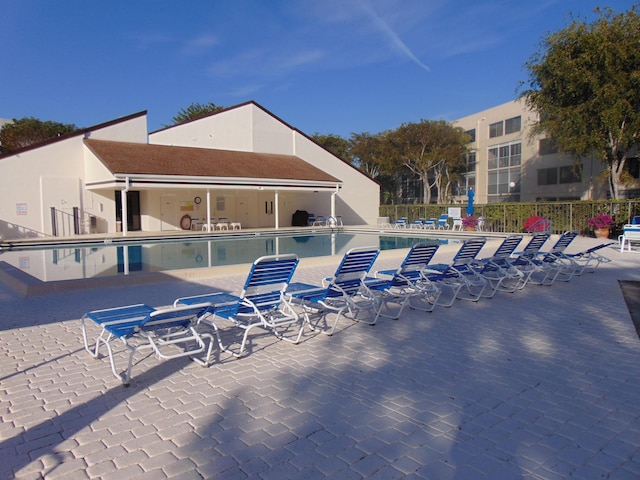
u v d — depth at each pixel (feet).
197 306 15.05
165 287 29.37
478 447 10.21
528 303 24.67
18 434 10.85
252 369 15.19
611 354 16.43
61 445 10.34
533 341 18.02
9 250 59.52
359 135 173.88
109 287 29.22
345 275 19.76
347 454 9.91
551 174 128.47
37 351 16.99
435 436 10.70
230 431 10.96
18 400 12.78
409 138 152.76
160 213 85.66
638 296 26.16
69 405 12.44
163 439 10.58
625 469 9.34
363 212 119.34
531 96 87.61
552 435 10.74
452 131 152.87
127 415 11.82
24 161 71.56
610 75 75.00
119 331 14.11
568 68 77.30
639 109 76.84
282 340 18.40
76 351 16.99
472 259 26.48
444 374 14.65
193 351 15.49
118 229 81.56
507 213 81.82
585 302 24.77
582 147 80.48
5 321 21.08
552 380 14.10
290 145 108.58
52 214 73.51
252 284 17.02
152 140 115.85
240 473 9.19
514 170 142.72
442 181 163.73
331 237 81.41
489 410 12.07
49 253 56.59
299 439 10.57
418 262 23.08
